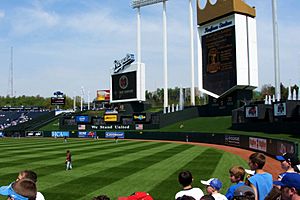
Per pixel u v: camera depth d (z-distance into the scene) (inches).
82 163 1216.8
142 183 821.9
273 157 1403.8
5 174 983.6
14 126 4426.7
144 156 1449.3
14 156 1498.5
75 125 3846.0
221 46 2844.5
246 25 2746.1
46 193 724.0
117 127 3548.2
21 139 3334.2
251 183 296.4
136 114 3403.1
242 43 2711.6
